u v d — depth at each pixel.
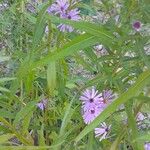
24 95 0.33
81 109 0.28
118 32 0.22
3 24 0.40
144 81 0.19
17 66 0.37
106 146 0.29
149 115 0.30
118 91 0.26
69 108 0.28
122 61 0.24
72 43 0.22
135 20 0.22
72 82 0.33
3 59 0.33
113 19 0.23
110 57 0.25
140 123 0.30
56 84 0.31
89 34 0.22
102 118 0.20
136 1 0.22
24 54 0.34
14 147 0.25
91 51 0.25
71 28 0.28
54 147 0.26
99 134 0.28
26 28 0.39
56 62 0.30
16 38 0.40
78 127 0.28
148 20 0.22
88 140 0.26
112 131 0.28
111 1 0.23
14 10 0.39
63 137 0.27
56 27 0.28
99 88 0.28
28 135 0.29
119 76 0.25
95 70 0.29
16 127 0.30
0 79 0.30
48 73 0.28
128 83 0.27
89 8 0.28
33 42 0.25
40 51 0.28
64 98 0.32
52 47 0.31
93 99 0.28
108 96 0.28
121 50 0.23
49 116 0.34
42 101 0.33
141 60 0.24
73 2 0.28
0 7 0.41
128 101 0.23
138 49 0.22
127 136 0.26
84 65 0.29
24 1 0.39
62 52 0.22
